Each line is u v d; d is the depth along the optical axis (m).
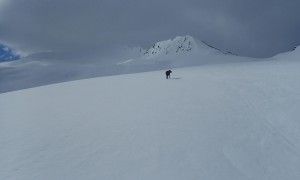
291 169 10.09
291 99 17.84
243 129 13.38
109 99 22.41
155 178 9.25
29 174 9.78
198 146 11.50
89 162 10.49
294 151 11.34
